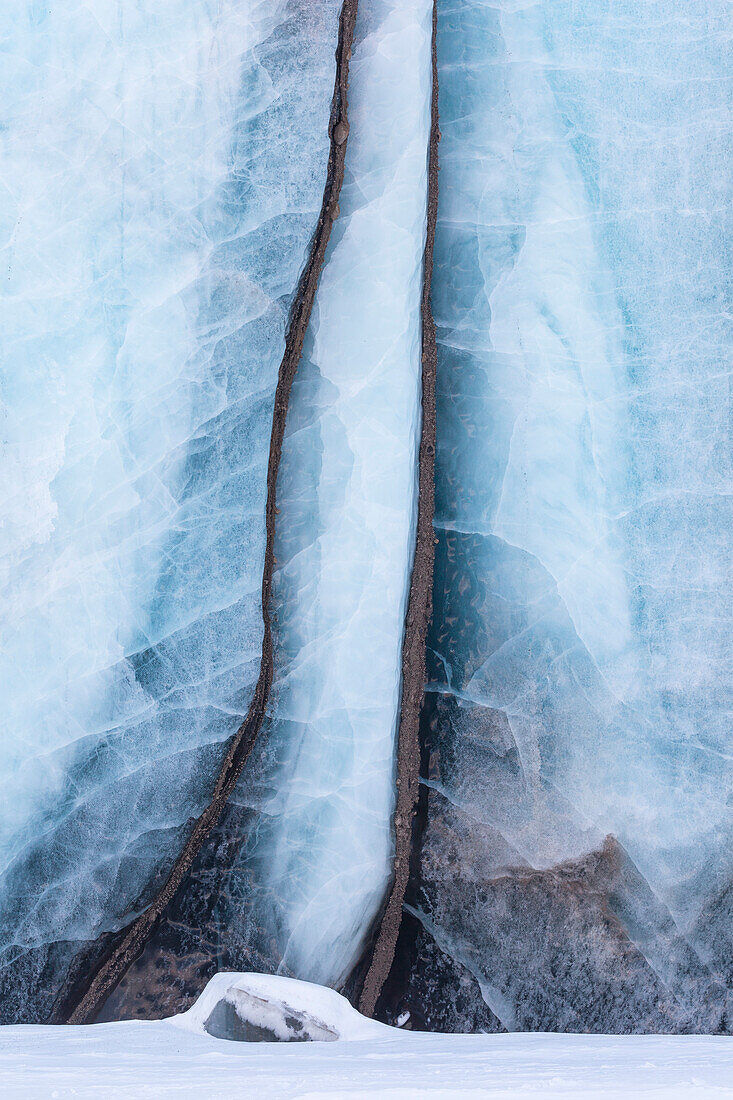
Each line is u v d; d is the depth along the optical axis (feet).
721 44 25.39
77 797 24.52
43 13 25.27
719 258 25.22
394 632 24.94
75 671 24.75
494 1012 23.98
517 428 25.17
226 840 24.50
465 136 25.49
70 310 25.07
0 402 24.85
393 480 25.08
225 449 25.02
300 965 24.17
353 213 25.32
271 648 24.90
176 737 24.62
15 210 25.04
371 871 24.50
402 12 25.44
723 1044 20.77
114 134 25.22
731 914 24.31
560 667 24.89
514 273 25.34
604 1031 23.94
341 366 25.18
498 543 25.07
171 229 25.20
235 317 25.14
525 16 25.45
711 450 25.08
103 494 24.97
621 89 25.45
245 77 25.34
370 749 24.77
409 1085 16.60
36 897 24.26
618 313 25.30
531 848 24.45
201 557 24.93
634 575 25.05
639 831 24.54
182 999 23.95
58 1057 18.48
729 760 24.68
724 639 24.88
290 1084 16.67
